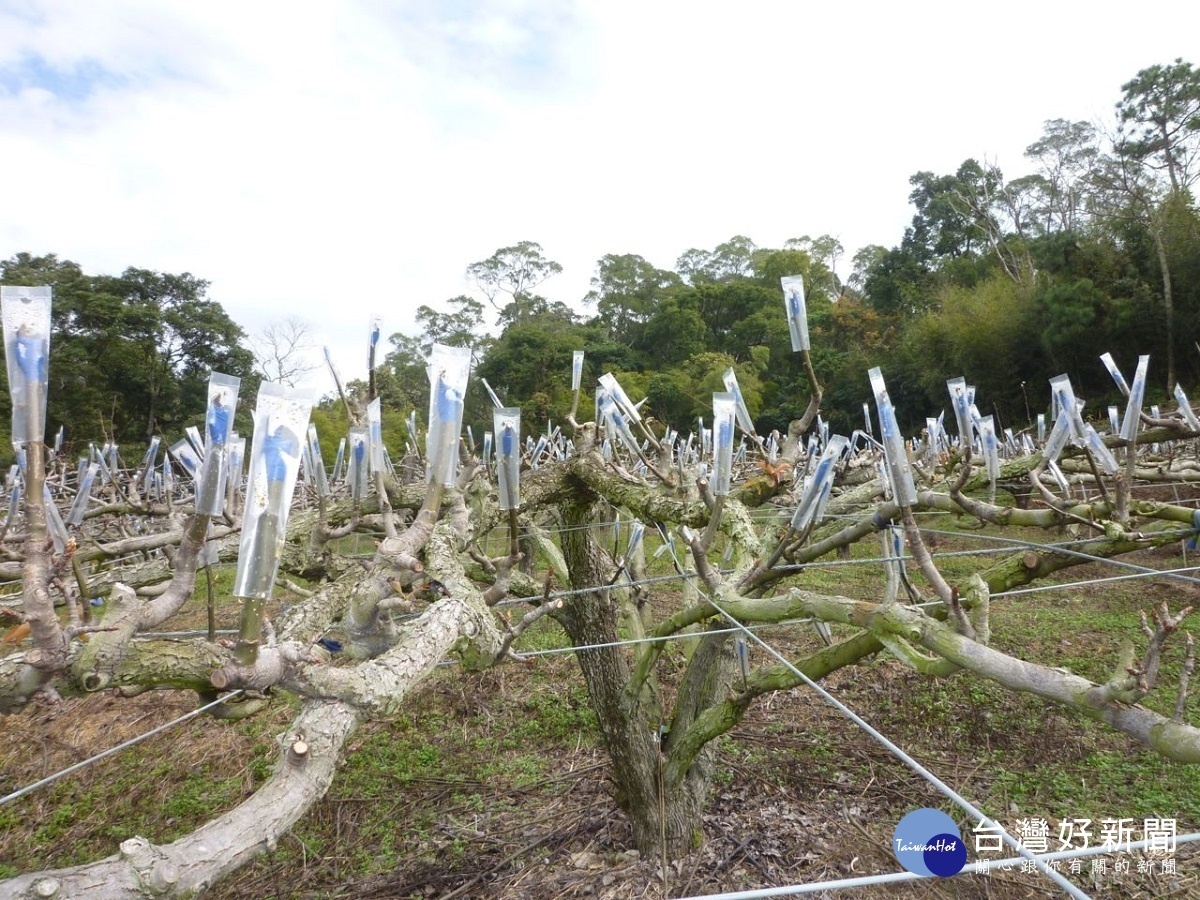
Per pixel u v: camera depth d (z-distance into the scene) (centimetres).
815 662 269
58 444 437
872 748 517
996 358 2081
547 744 548
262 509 115
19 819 475
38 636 118
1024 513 260
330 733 133
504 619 271
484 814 463
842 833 421
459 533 259
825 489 228
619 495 362
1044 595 828
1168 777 449
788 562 272
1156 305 1736
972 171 3278
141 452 1266
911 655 169
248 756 529
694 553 236
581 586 414
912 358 2422
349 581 223
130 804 483
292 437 116
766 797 464
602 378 331
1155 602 770
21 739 566
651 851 400
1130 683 125
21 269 1491
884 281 3259
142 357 1458
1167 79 2106
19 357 111
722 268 4378
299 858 430
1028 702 557
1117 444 344
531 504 390
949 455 432
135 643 131
